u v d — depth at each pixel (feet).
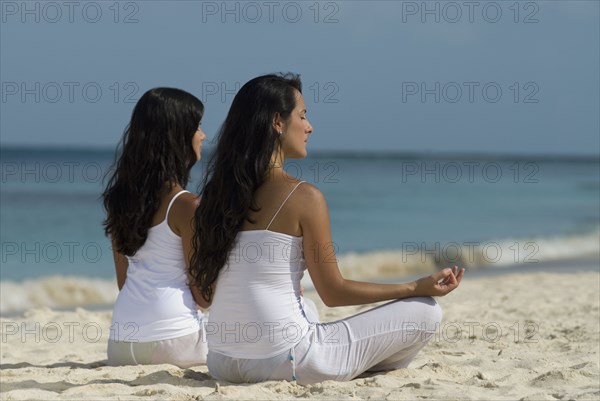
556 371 17.26
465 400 14.73
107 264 61.36
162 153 18.10
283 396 14.76
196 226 15.93
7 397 15.08
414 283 16.33
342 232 98.94
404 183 184.44
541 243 78.79
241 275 15.61
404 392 15.06
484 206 133.49
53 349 23.32
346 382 15.84
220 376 16.48
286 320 15.69
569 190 174.60
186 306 18.75
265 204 15.43
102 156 354.54
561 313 30.63
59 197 121.90
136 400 14.70
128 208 18.15
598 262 65.46
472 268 63.36
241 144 15.51
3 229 90.63
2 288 48.93
